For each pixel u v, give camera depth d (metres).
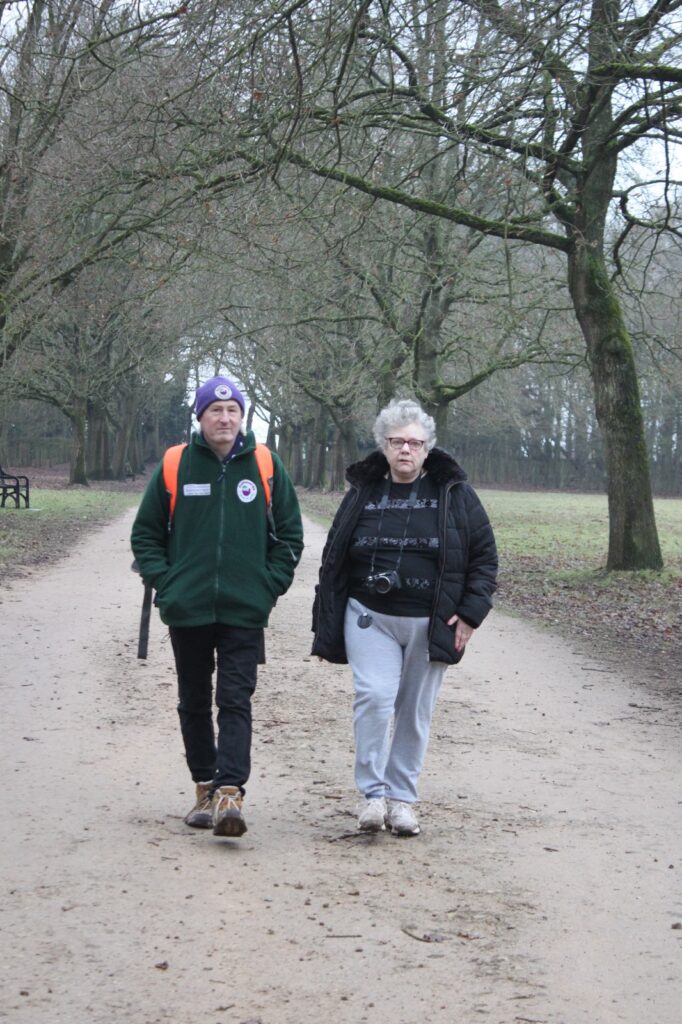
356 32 11.12
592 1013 3.45
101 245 19.94
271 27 11.16
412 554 5.16
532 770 6.51
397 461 5.14
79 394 51.91
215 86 12.29
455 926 4.11
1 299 20.34
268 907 4.21
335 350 32.91
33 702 7.92
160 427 96.44
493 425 44.12
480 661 10.38
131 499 43.47
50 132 18.11
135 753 6.59
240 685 5.05
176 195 16.88
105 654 9.94
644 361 23.44
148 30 13.62
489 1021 3.37
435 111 14.48
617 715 8.16
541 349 24.19
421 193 20.86
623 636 12.21
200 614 5.02
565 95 13.95
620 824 5.48
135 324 31.67
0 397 38.91
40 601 13.39
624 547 17.20
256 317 31.77
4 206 19.23
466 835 5.23
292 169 15.73
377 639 5.18
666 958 3.89
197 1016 3.33
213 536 5.07
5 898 4.23
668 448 78.81
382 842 5.08
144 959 3.72
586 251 16.77
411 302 27.31
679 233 16.41
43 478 66.38
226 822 4.85
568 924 4.17
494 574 5.22
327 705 8.11
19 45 17.58
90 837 4.99
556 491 81.62
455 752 6.89
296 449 66.38
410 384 27.78
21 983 3.52
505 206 14.85
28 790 5.76
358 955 3.81
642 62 13.62
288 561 5.17
